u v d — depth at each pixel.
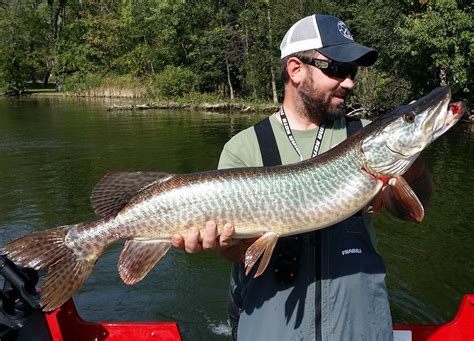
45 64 19.75
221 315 2.32
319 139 1.09
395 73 9.37
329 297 1.03
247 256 1.00
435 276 2.69
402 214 1.08
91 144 6.88
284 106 1.12
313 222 1.02
